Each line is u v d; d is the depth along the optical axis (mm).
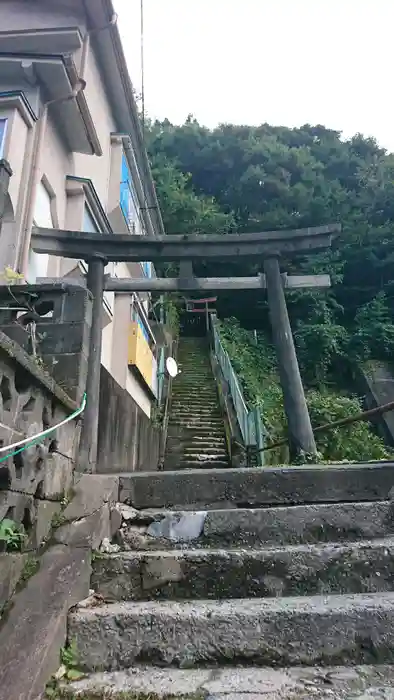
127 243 6180
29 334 3312
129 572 2457
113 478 3105
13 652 1776
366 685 1752
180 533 2885
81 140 7066
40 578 2164
